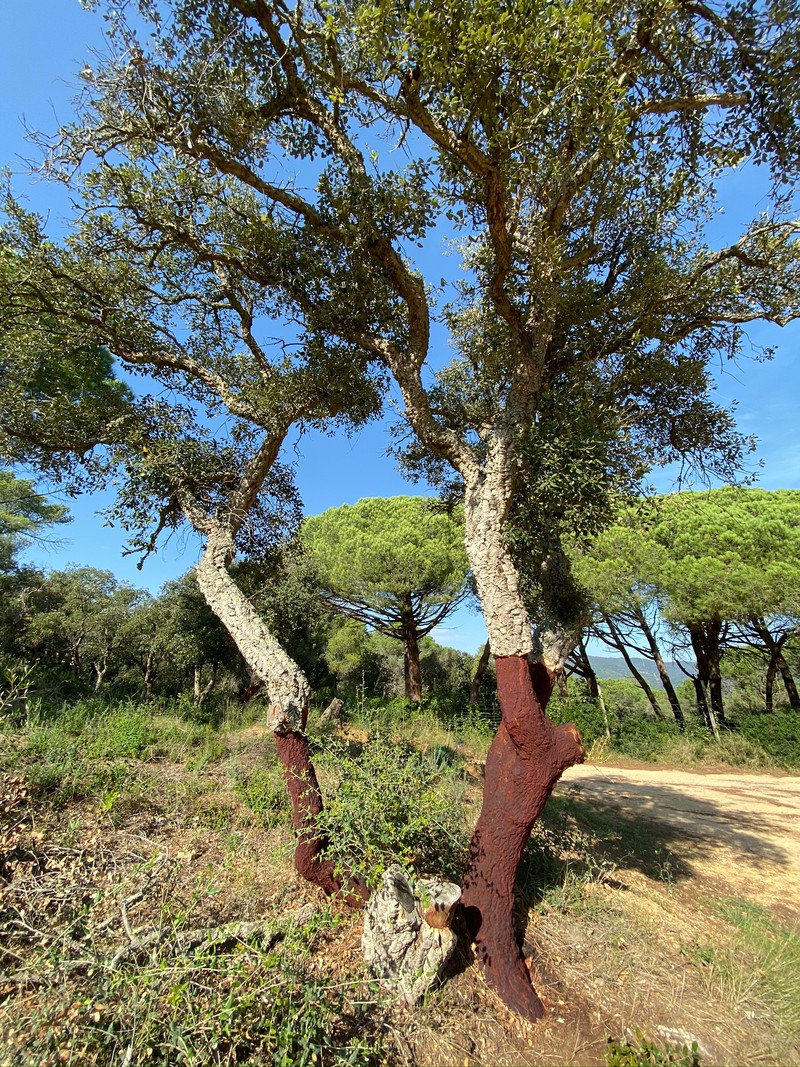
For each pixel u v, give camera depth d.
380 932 2.67
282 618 13.61
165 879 2.73
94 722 6.11
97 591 20.34
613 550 13.50
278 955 2.18
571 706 14.45
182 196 4.55
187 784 4.65
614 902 3.87
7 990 2.06
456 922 3.14
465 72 3.13
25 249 4.52
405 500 18.48
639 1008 2.89
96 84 3.54
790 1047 2.77
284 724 3.74
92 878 2.67
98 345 5.14
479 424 5.43
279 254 4.70
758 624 13.85
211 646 12.65
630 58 3.64
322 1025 2.02
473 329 5.98
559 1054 2.54
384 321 4.93
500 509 3.82
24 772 3.92
